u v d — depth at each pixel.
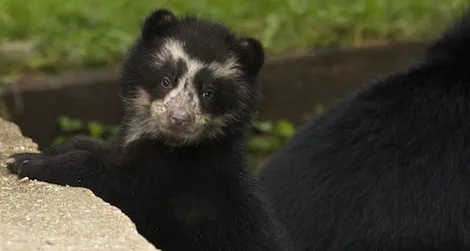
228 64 12.07
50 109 19.52
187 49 11.98
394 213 12.52
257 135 20.69
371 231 12.53
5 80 19.53
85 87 19.64
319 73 21.06
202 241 11.45
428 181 12.55
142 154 11.56
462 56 13.27
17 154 11.59
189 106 11.64
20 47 20.27
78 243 9.46
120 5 21.70
